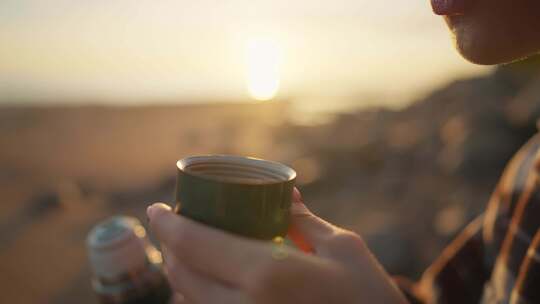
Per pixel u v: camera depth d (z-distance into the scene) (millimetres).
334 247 983
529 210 1731
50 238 9836
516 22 1271
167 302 2342
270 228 1007
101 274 2258
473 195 6711
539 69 12203
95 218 11031
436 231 6094
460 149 8094
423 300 2062
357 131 15859
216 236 898
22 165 14828
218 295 905
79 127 20766
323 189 10305
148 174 14164
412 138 11742
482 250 2062
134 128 21328
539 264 1522
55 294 7617
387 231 6445
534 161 1840
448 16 1403
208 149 17125
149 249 2518
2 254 9039
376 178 10016
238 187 980
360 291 900
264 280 850
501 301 1782
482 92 11508
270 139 17906
